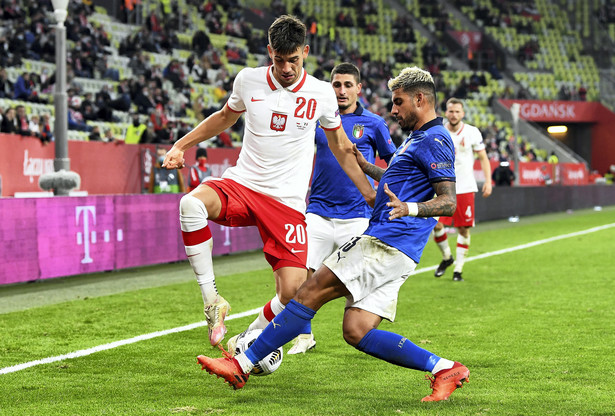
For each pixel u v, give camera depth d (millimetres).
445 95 36094
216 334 4883
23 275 10211
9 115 15953
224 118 5211
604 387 5035
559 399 4742
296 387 5137
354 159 5516
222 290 9953
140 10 27438
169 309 8461
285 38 4766
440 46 39281
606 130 41188
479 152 11172
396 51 37125
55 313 8180
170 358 6047
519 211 25078
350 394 4938
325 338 6816
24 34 21125
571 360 5859
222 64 27609
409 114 4688
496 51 40344
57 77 12695
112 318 7887
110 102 20969
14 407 4629
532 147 36250
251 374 5164
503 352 6168
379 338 4594
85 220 11195
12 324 7547
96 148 16891
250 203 5125
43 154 16594
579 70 42562
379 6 40125
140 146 17906
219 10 31750
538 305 8555
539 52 42469
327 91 5141
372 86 32812
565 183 33375
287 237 5160
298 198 5184
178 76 24516
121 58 24375
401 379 5348
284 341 4602
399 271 4598
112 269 11719
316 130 6758
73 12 23625
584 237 17422
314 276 4582
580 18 44781
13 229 10039
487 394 4879
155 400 4797
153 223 12516
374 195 5523
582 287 9891
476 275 11234
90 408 4605
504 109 37656
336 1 39188
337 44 34000
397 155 4730
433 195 4688
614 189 33250
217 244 13875
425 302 8820
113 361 5941
